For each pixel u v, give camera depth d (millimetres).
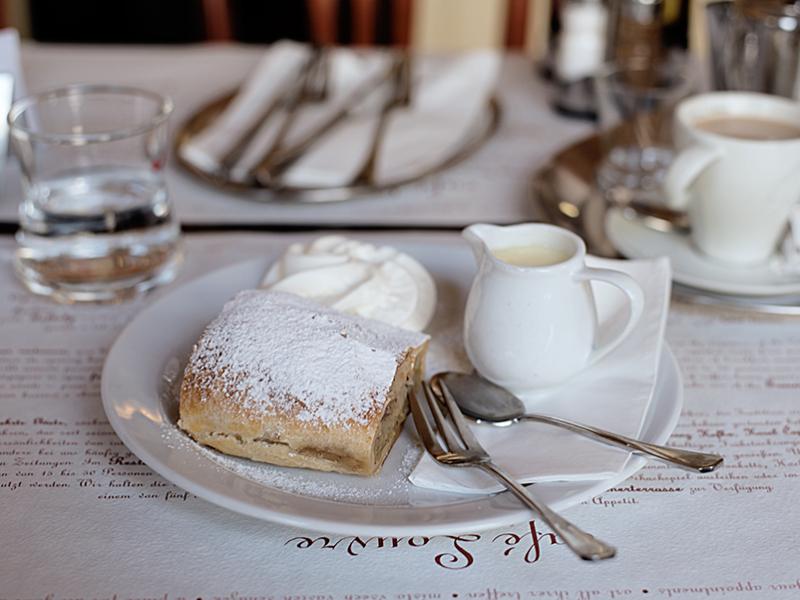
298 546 546
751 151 742
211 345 602
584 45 1158
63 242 800
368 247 758
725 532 554
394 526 495
